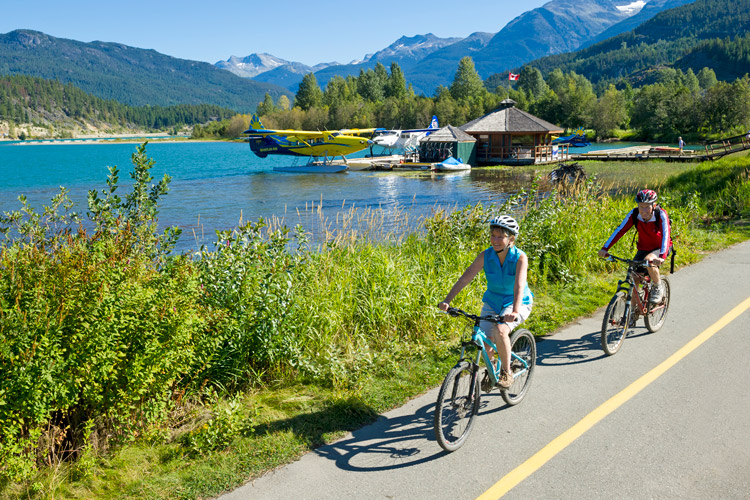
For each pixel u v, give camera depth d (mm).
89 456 3967
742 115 114125
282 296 5750
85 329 4000
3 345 3600
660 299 6348
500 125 56969
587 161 54594
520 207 10750
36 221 5832
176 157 94875
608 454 4059
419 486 3736
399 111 163250
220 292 5652
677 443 4172
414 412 4887
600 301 7984
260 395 5238
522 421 4609
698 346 6117
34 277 4332
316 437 4426
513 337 4742
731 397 4883
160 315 4363
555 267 9312
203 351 4969
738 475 3744
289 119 180750
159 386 4441
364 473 3910
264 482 3826
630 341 6391
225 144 192250
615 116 127188
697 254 10719
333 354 5688
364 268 7574
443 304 4426
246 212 26672
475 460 4047
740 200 15898
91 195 6109
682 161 49094
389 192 35156
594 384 5281
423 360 6078
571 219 10312
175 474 3906
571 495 3588
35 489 3578
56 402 3873
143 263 5312
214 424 4355
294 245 9391
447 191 34875
